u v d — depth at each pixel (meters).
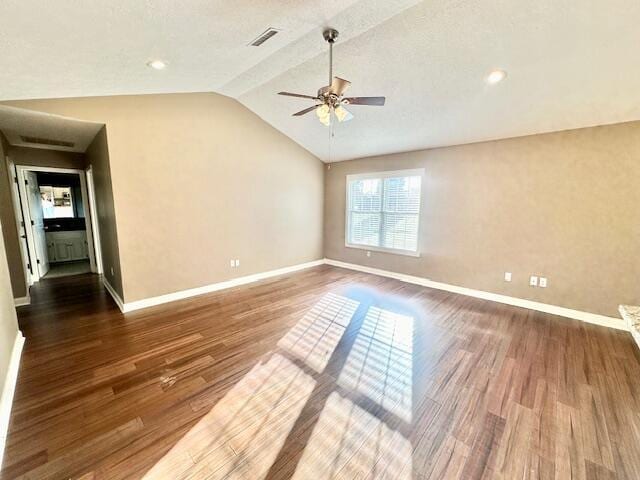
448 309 3.76
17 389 2.15
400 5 2.12
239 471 1.50
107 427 1.79
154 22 1.79
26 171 4.76
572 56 2.44
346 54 2.87
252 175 4.82
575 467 1.53
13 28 1.55
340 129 4.59
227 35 2.19
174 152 3.89
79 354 2.64
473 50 2.57
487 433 1.76
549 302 3.63
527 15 2.15
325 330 3.15
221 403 2.01
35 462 1.55
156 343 2.85
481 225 4.12
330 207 6.22
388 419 1.87
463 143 4.18
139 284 3.73
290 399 2.06
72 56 2.05
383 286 4.76
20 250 3.82
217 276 4.52
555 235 3.54
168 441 1.69
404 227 5.05
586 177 3.29
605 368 2.44
